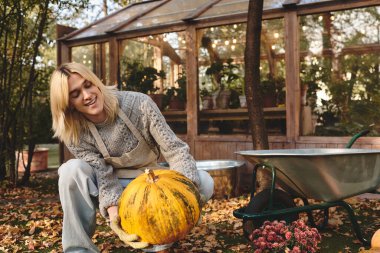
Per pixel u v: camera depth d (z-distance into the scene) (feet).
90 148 6.63
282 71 18.31
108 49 20.66
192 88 18.19
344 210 11.71
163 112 19.07
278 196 8.15
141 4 23.29
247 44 13.15
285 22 16.06
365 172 7.86
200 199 5.74
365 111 18.02
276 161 7.75
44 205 14.40
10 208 14.07
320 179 7.63
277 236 6.77
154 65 19.25
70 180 6.22
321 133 17.11
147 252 6.36
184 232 5.43
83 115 6.46
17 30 18.67
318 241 6.86
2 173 19.86
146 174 5.65
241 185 16.78
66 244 6.32
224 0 18.74
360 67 18.84
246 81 13.23
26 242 9.34
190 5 19.63
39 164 24.64
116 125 6.44
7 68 20.12
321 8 15.40
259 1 12.91
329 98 18.30
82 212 6.39
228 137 17.29
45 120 23.82
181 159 6.41
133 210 5.29
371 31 18.19
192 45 18.11
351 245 8.36
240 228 9.96
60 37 22.11
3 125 19.17
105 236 9.47
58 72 5.99
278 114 16.58
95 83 6.12
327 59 18.53
